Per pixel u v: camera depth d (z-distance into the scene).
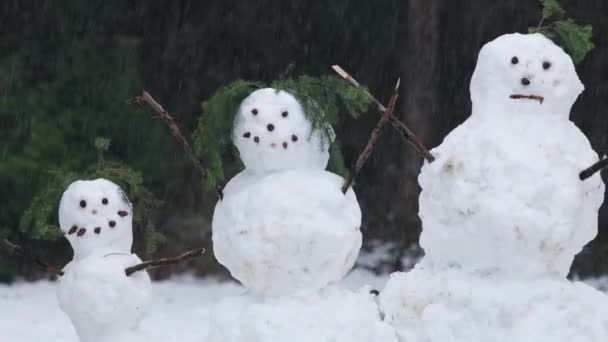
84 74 24.27
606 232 25.09
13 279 23.73
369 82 26.42
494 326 10.30
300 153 10.59
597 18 25.23
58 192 12.06
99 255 11.42
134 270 11.34
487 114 10.70
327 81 10.99
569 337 10.26
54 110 23.88
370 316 10.48
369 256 25.34
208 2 25.88
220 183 10.88
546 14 11.45
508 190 10.31
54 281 23.84
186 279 24.17
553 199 10.29
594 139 25.91
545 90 10.59
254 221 10.27
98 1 24.89
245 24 25.88
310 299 10.35
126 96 24.25
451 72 26.53
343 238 10.36
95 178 12.03
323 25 26.00
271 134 10.48
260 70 25.98
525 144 10.44
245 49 25.94
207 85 25.78
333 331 10.22
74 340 19.41
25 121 23.48
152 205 12.38
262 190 10.38
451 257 10.75
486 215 10.30
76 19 24.66
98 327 11.28
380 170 26.33
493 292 10.38
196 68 25.77
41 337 19.58
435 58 25.77
